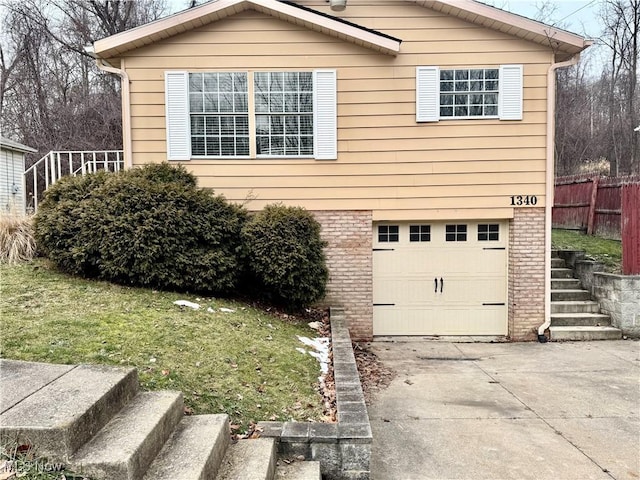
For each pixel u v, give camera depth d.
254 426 3.51
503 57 7.72
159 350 4.21
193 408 3.51
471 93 7.79
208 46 7.63
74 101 21.27
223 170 7.75
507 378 5.93
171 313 5.34
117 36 7.29
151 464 2.60
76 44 20.58
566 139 25.61
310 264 6.79
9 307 4.74
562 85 25.86
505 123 7.78
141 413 2.90
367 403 5.09
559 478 3.53
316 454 3.39
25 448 2.30
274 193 7.80
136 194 6.22
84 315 4.75
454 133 7.78
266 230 6.67
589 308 8.40
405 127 7.78
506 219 8.03
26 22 20.53
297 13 7.34
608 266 8.87
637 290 7.84
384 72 7.73
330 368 5.06
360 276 7.96
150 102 7.64
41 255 6.87
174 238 6.25
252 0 7.26
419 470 3.65
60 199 6.46
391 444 4.11
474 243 8.16
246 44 7.64
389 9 7.79
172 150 7.66
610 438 4.21
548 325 7.96
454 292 8.20
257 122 7.75
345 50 7.69
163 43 7.61
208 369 4.16
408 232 8.16
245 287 7.22
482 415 4.75
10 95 20.95
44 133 20.42
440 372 6.23
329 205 7.84
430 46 7.75
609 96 24.14
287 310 7.22
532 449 4.00
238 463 2.96
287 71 7.68
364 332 8.02
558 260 9.38
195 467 2.56
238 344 4.93
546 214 7.84
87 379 3.03
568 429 4.40
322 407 4.01
